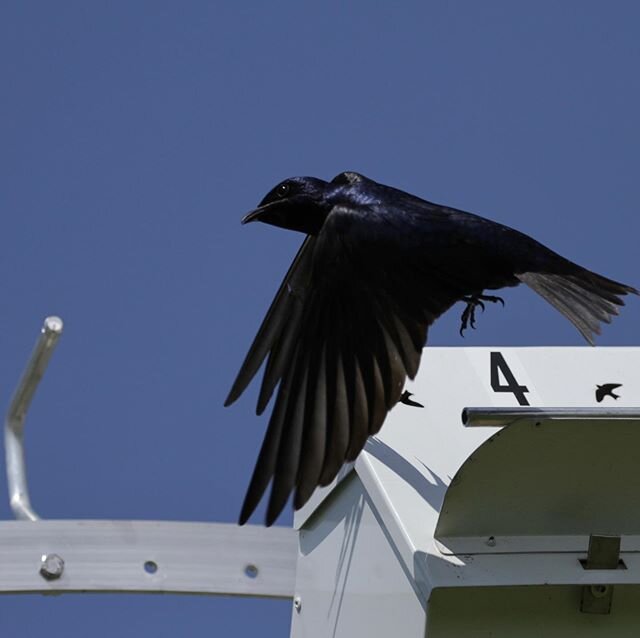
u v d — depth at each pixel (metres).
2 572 11.46
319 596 11.53
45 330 11.85
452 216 10.68
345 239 10.48
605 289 10.65
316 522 11.77
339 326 10.14
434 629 9.79
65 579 11.51
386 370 9.91
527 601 9.87
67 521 11.63
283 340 10.30
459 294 10.40
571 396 11.28
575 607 9.90
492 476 9.87
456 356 11.51
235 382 10.65
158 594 11.72
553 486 9.94
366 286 10.26
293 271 11.04
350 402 9.79
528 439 9.71
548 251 10.76
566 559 9.88
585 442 9.79
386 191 11.01
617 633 9.90
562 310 10.46
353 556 11.01
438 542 9.98
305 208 11.35
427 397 11.16
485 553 9.91
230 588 11.76
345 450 9.63
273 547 11.95
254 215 11.50
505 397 11.23
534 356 11.60
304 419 9.75
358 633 10.84
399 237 10.46
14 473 11.93
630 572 9.84
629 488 9.99
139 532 11.72
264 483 9.61
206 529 11.84
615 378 11.45
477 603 9.82
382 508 10.42
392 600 10.30
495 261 10.58
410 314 10.19
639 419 9.67
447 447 10.79
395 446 10.77
